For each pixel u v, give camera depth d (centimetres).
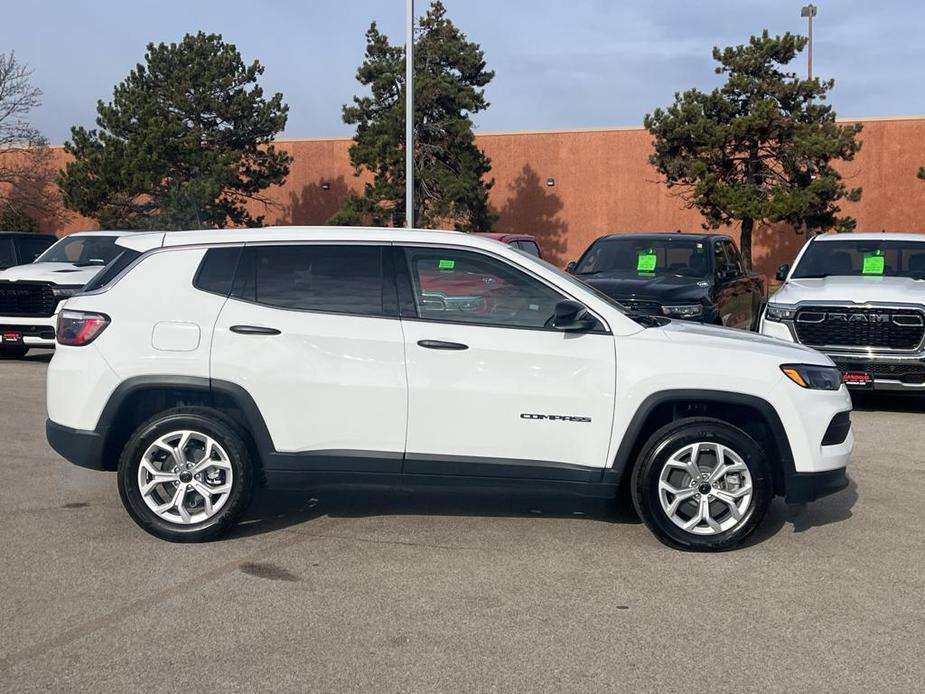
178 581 522
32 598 496
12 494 695
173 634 452
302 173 3953
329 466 582
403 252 597
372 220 3253
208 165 3181
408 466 581
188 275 595
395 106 3159
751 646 442
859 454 860
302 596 502
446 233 607
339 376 577
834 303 1010
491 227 3369
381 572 539
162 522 585
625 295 1137
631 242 1307
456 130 3183
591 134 3666
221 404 606
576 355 575
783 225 3534
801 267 1194
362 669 416
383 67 3247
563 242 3731
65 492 701
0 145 3931
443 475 581
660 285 1158
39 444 859
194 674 411
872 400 1176
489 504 680
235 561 555
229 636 450
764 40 2981
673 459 573
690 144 3038
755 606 491
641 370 572
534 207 3756
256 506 671
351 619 471
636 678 409
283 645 440
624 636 452
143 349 583
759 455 571
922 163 3359
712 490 575
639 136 3606
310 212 3962
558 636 452
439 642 444
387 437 579
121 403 584
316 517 646
